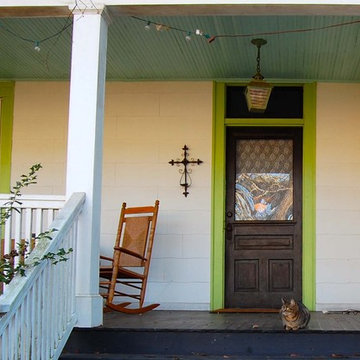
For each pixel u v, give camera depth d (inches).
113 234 230.4
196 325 174.1
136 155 232.7
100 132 161.0
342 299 222.7
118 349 161.5
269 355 160.4
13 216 197.3
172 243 227.9
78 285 154.8
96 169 158.1
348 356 158.9
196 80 233.6
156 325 172.2
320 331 161.2
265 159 233.5
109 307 198.5
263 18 178.5
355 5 153.3
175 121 232.7
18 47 205.8
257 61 208.4
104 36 162.7
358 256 224.2
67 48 205.8
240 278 228.8
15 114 236.4
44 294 131.5
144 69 224.8
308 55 207.5
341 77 227.8
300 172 231.3
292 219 229.8
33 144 235.6
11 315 116.3
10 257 135.0
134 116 234.1
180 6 157.6
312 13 158.1
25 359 122.6
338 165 227.9
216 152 230.1
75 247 152.3
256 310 218.4
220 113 231.6
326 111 230.2
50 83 237.1
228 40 195.8
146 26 174.1
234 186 232.7
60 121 235.9
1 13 162.7
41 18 181.2
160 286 226.2
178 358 156.9
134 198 231.1
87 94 157.6
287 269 228.1
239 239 230.5
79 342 161.2
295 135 233.1
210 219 228.1
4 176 234.4
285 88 234.2
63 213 146.0
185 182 229.6
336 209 226.5
